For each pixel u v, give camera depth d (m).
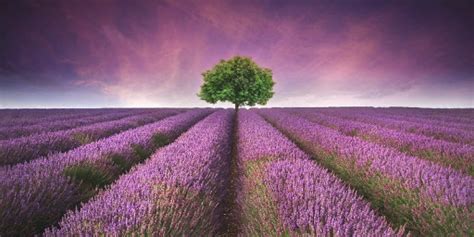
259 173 4.26
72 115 17.92
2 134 8.45
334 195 3.14
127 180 3.49
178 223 2.39
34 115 17.59
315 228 2.41
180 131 11.51
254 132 9.20
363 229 2.24
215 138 7.46
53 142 6.94
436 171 4.46
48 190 3.27
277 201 3.07
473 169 5.24
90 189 4.26
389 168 4.71
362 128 11.20
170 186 3.22
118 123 12.02
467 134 9.16
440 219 3.13
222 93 23.61
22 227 2.80
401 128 11.83
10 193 2.95
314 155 8.17
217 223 3.68
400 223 3.79
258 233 2.89
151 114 20.22
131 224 2.25
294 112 24.64
